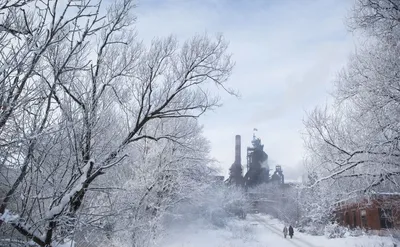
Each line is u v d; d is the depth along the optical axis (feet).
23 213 18.89
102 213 24.80
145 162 47.93
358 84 39.73
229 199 159.43
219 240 84.33
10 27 15.06
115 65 27.02
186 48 35.01
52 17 15.84
